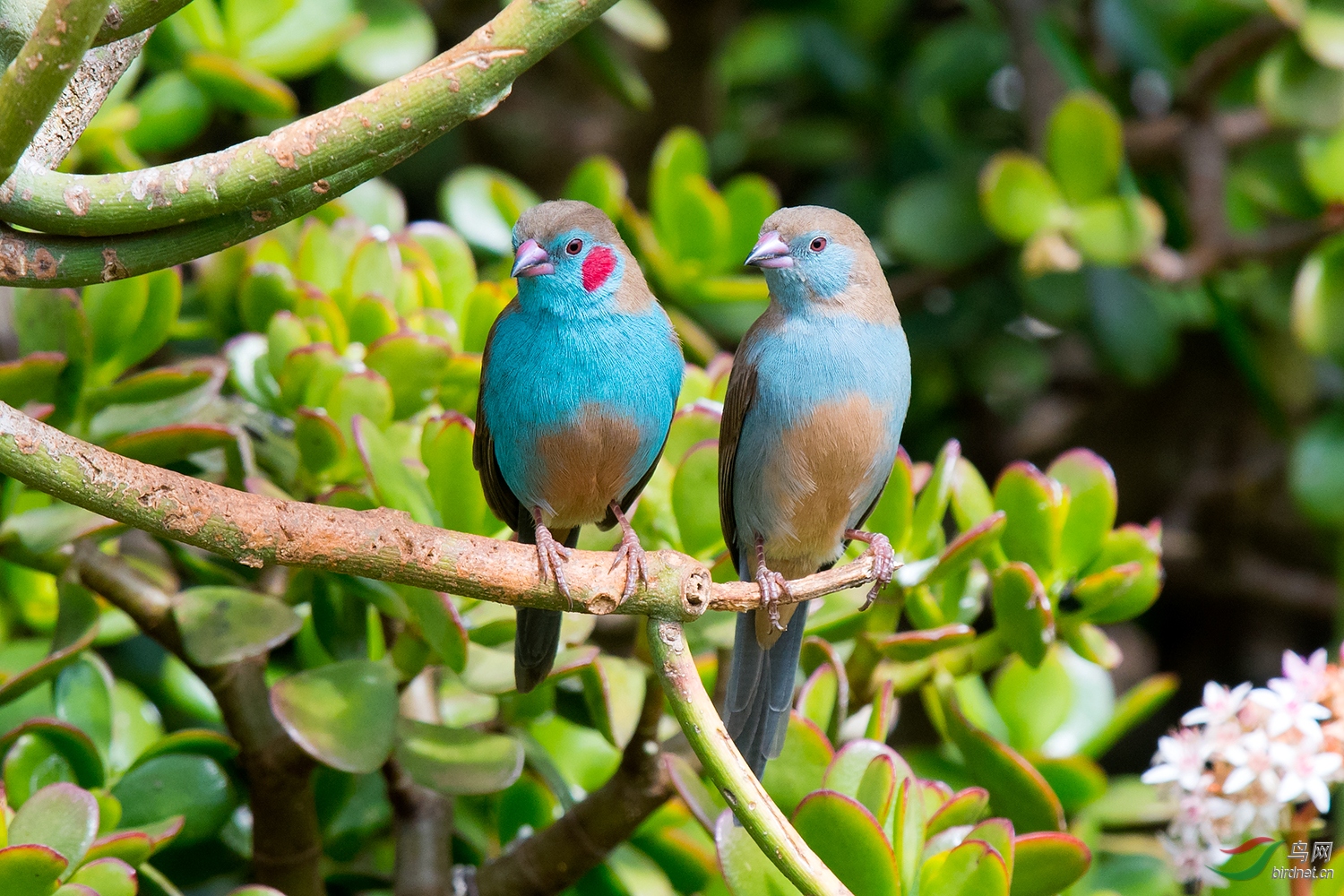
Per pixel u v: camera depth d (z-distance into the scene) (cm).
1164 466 1288
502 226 961
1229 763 568
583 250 652
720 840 523
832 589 486
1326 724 557
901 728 1176
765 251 684
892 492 671
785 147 1322
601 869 676
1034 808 601
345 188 407
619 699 598
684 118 1253
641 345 663
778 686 621
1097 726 745
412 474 645
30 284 392
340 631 670
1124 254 934
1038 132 1098
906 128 1254
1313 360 1151
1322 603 1230
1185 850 579
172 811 630
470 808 770
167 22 855
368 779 737
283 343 693
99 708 668
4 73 376
